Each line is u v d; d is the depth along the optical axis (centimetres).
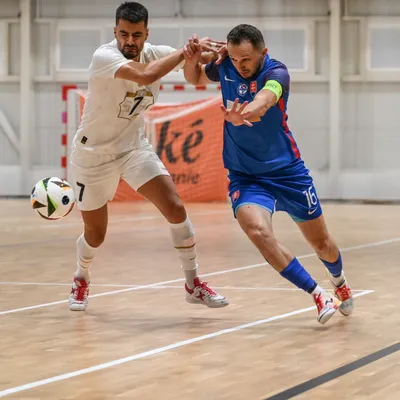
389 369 1006
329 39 4841
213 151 4612
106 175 1382
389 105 4809
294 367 1024
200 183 4625
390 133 4809
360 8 4809
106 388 930
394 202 4709
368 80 4803
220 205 4425
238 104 1230
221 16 4944
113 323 1338
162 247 2469
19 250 2406
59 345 1171
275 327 1289
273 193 1273
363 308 1451
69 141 4581
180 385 941
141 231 2977
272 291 1650
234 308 1462
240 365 1038
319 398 877
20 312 1438
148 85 1323
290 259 1252
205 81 1307
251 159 1257
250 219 1226
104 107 1338
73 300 1457
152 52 1362
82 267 1453
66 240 2694
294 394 895
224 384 944
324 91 4859
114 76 1283
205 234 2856
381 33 4797
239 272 1931
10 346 1166
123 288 1702
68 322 1347
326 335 1222
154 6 4991
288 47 4891
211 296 1398
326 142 4875
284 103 1238
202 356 1092
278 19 4891
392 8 4788
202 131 4616
